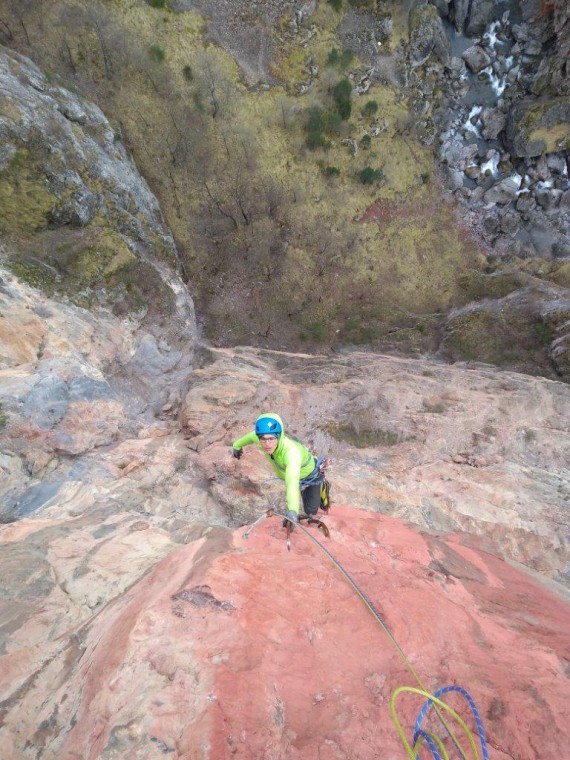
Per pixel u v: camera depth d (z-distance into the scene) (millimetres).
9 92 17359
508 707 2918
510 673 3248
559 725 2818
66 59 24891
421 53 32250
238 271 27031
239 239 27375
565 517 10148
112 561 5652
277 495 10031
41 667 3873
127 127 25797
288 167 28781
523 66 33312
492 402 14656
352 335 26672
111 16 25844
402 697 2980
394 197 30656
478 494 10766
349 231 29188
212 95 27125
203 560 4176
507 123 32812
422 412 14211
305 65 29781
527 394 15180
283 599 3645
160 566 4734
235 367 18172
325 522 5273
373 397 14773
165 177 26531
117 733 2707
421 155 31969
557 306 23203
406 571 4512
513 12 33156
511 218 31656
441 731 2787
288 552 4332
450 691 2986
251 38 29062
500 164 32812
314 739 2672
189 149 26875
